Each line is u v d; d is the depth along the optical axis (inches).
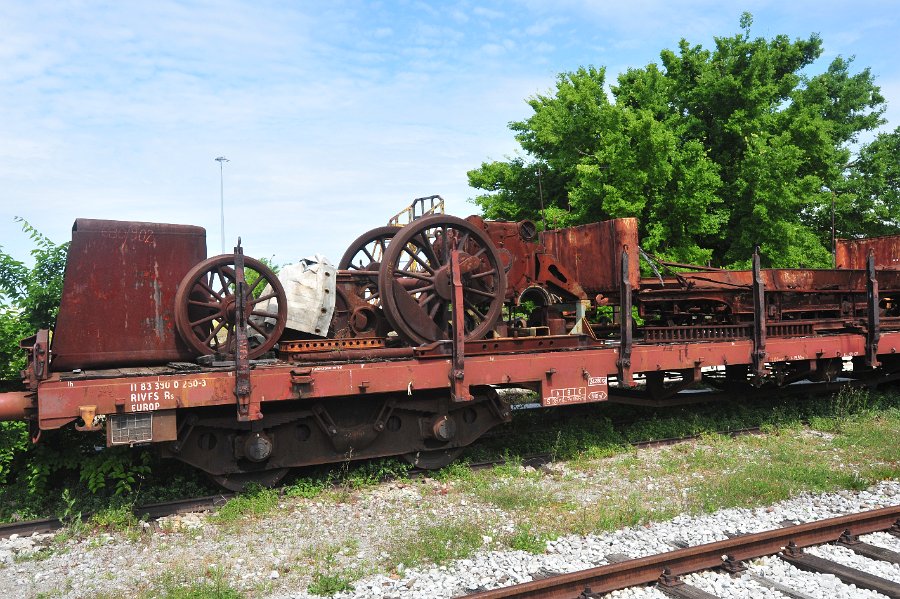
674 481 294.8
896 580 193.8
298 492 277.6
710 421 401.7
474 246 342.3
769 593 183.9
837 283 449.7
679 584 189.9
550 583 179.6
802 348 399.2
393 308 302.2
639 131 748.0
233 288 307.1
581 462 326.0
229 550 222.4
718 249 902.4
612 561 206.2
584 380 329.1
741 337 385.4
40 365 236.2
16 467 289.9
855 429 378.9
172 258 286.5
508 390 521.0
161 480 290.4
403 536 231.6
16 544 227.0
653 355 349.1
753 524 237.6
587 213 807.7
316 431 291.4
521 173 931.3
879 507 256.2
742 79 880.3
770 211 827.4
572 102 813.9
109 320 273.1
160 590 191.8
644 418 410.3
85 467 269.7
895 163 1134.4
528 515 252.4
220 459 274.5
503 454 339.6
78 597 188.5
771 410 427.2
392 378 285.7
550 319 358.9
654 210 788.0
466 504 268.4
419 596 184.2
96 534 237.3
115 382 241.3
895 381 515.8
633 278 392.8
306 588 193.2
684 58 941.8
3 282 334.3
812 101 988.6
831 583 189.8
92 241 272.1
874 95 1317.7
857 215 1075.3
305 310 305.6
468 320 340.8
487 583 190.9
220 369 262.8
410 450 307.0
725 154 890.1
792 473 294.8
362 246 354.6
